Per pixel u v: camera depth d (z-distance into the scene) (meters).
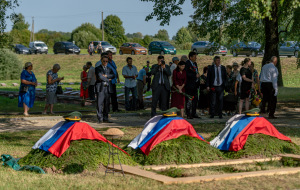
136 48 50.16
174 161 7.63
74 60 52.81
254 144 8.48
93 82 19.97
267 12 12.10
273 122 13.97
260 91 15.17
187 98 14.64
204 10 20.56
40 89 28.53
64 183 6.15
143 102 18.81
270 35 21.41
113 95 16.95
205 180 6.40
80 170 6.98
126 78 17.34
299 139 10.59
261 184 6.21
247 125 8.66
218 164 7.71
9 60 44.94
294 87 29.41
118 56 49.38
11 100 22.97
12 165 7.29
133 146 8.05
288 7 19.44
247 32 21.86
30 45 60.12
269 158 8.22
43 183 6.11
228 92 15.59
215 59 14.73
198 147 7.98
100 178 6.54
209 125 13.12
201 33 21.84
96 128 12.64
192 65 14.37
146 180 6.39
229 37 21.94
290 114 16.34
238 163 7.87
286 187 6.05
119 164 7.36
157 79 13.98
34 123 13.98
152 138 7.93
